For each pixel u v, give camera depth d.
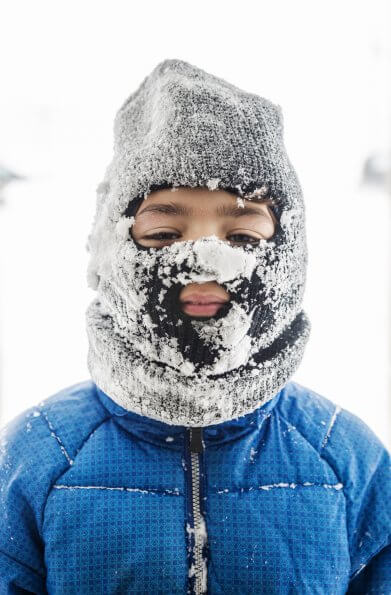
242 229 0.77
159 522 0.71
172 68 0.87
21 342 2.39
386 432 1.72
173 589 0.69
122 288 0.77
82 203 4.03
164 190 0.77
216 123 0.78
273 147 0.81
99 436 0.78
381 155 4.09
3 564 0.71
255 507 0.72
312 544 0.71
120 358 0.75
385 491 0.80
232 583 0.69
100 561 0.70
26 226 3.63
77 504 0.72
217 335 0.74
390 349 2.27
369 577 0.79
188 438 0.77
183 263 0.73
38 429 0.81
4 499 0.75
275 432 0.80
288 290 0.81
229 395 0.73
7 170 4.28
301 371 2.14
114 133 0.94
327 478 0.76
